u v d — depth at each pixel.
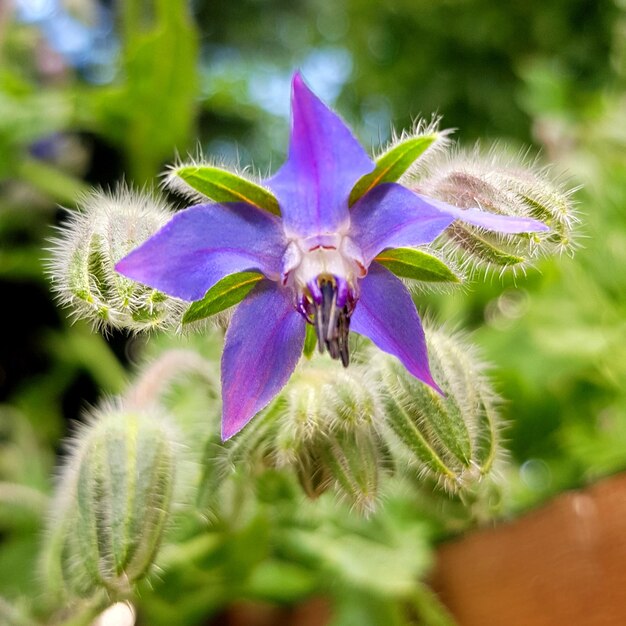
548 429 0.11
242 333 0.05
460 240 0.06
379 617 0.09
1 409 0.14
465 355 0.07
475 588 0.08
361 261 0.05
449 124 0.23
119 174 0.18
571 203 0.06
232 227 0.05
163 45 0.12
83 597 0.06
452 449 0.06
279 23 0.29
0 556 0.10
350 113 0.25
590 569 0.07
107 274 0.06
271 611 0.10
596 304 0.11
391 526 0.09
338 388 0.06
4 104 0.13
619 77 0.15
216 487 0.06
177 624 0.10
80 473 0.07
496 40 0.22
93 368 0.14
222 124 0.24
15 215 0.15
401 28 0.23
